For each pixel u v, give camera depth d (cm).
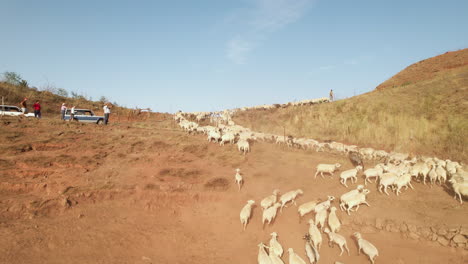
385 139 1958
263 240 888
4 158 1288
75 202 1063
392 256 773
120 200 1121
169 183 1220
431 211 916
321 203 941
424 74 3962
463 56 3900
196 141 1825
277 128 2622
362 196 958
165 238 920
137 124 2566
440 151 1642
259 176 1310
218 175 1313
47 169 1255
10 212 951
